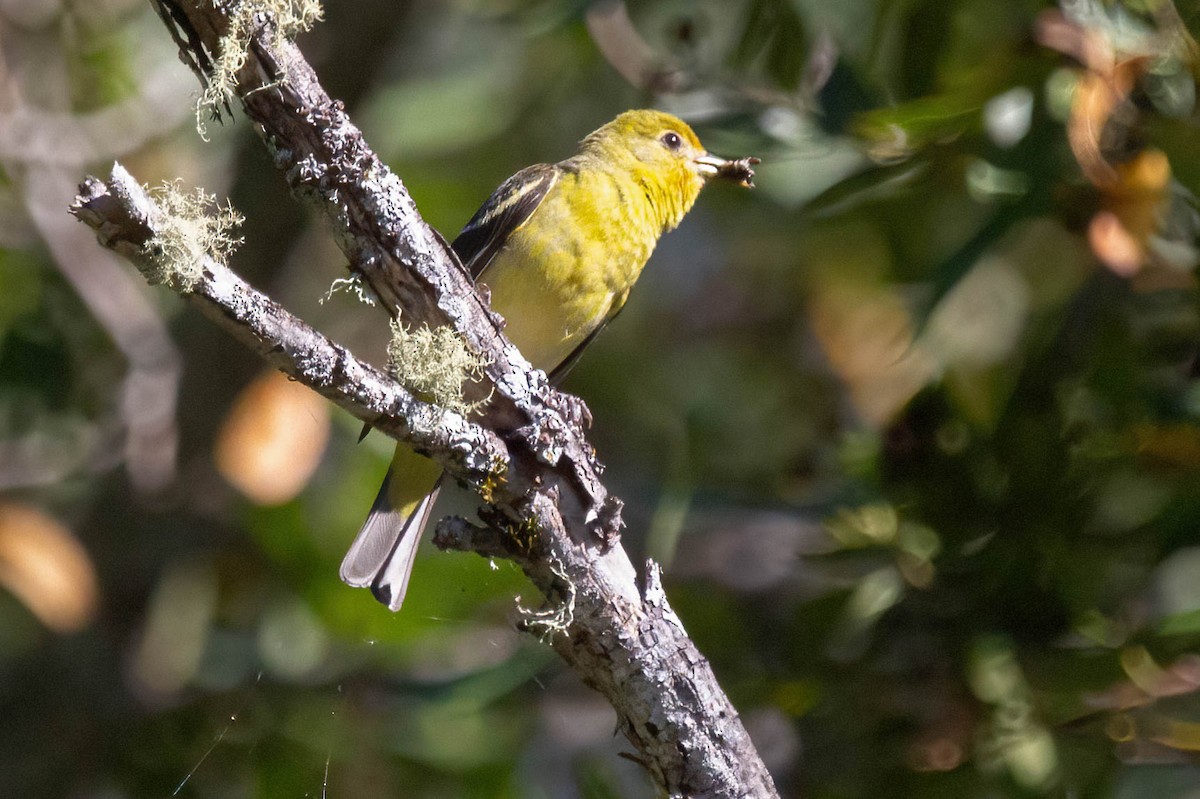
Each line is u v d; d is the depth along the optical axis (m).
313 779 10.65
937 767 8.16
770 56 10.05
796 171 10.42
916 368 11.16
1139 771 9.07
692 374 13.91
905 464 8.61
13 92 12.61
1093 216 7.71
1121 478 8.25
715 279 14.45
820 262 11.91
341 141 5.62
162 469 12.15
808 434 11.38
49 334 12.71
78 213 4.90
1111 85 7.58
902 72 9.55
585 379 14.27
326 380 5.52
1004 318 10.12
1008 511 8.32
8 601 12.23
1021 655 8.05
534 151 14.27
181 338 12.10
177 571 12.06
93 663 11.77
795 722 8.81
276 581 11.54
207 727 10.95
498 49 14.25
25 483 12.16
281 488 10.05
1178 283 8.38
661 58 10.64
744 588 9.91
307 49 11.93
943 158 8.43
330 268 13.38
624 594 6.25
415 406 5.78
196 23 5.38
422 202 13.62
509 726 11.10
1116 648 7.86
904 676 8.36
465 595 10.94
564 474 6.16
